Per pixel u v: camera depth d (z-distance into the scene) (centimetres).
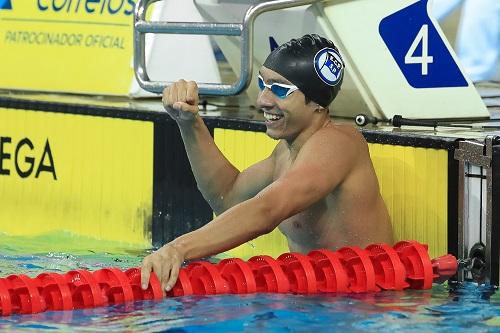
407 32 1545
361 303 1130
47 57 1908
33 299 1088
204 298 1136
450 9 2502
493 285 1288
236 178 1394
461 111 1584
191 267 1195
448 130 1451
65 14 1903
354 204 1289
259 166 1383
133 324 1035
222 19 1700
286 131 1291
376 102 1541
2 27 1967
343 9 1513
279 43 1597
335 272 1180
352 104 1575
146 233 1647
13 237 1717
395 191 1402
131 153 1658
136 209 1658
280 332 1012
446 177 1345
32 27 1934
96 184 1702
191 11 1825
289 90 1267
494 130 1449
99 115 1692
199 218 1584
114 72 1833
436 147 1351
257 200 1191
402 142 1390
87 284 1112
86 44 1873
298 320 1055
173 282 1134
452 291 1240
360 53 1523
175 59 1825
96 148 1698
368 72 1529
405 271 1217
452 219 1341
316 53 1275
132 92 1800
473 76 2344
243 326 1030
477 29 2445
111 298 1120
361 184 1289
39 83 1903
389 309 1110
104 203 1695
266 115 1295
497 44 2412
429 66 1562
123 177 1669
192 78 1847
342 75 1309
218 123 1573
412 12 1545
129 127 1656
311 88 1270
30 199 1783
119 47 1838
